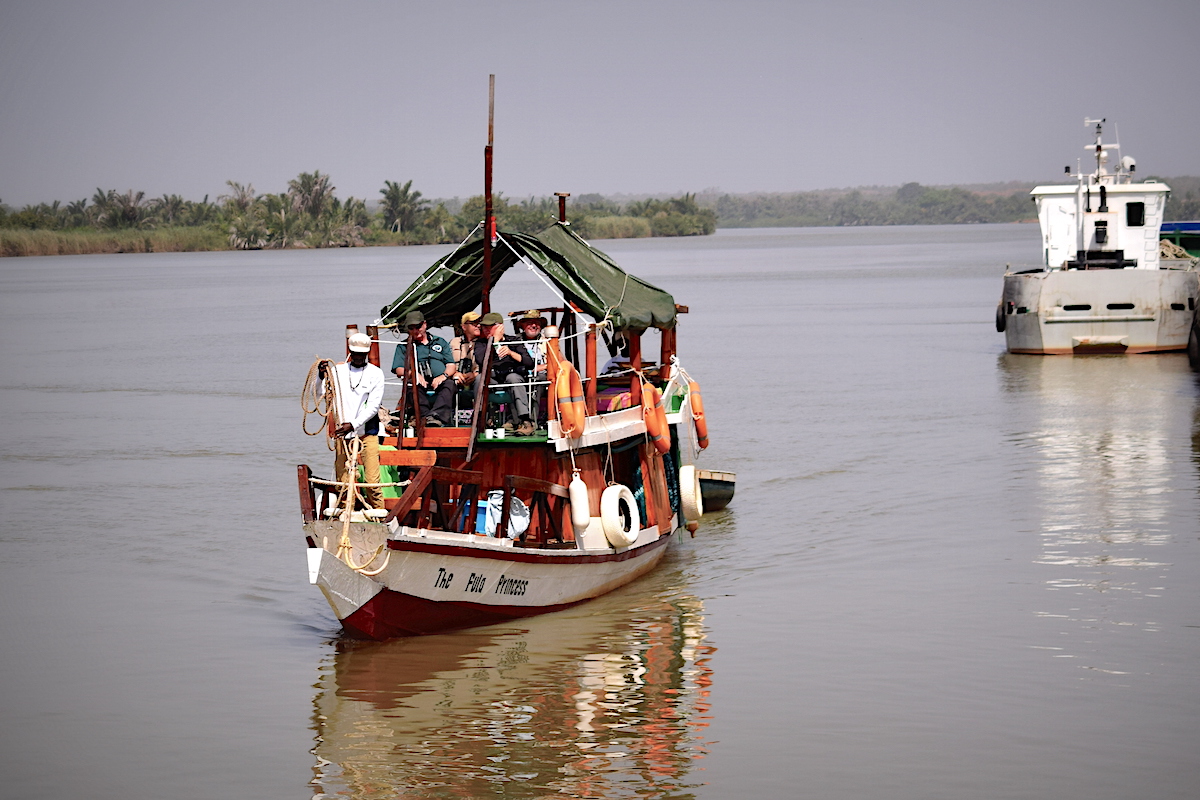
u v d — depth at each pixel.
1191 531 18.61
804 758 11.27
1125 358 39.59
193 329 61.47
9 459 26.27
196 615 15.87
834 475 23.59
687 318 63.47
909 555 17.91
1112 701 12.38
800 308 68.94
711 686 13.05
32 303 85.25
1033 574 16.73
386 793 10.79
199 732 12.17
